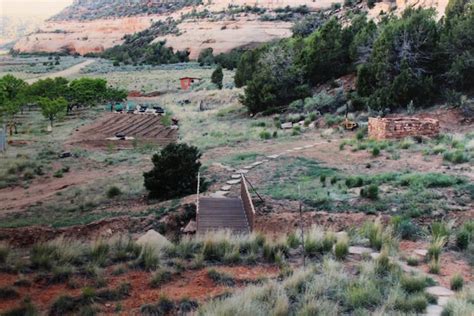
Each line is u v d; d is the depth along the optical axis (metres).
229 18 170.75
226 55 131.50
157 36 181.12
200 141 33.25
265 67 46.91
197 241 12.30
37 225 15.92
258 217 14.64
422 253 11.84
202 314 8.00
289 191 17.02
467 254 11.71
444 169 18.83
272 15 170.62
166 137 40.53
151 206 17.81
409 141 23.83
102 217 16.56
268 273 10.43
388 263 10.53
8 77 71.00
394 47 35.62
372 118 27.08
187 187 19.66
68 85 75.00
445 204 14.93
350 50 44.16
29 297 8.68
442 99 32.31
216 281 9.79
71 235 14.85
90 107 68.88
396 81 32.78
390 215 14.50
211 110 54.88
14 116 60.19
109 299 8.81
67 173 27.64
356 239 12.56
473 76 32.59
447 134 25.52
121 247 11.70
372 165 20.39
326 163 21.61
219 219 15.44
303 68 45.31
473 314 7.87
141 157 31.36
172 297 8.92
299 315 8.07
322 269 10.35
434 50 34.81
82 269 10.23
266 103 43.75
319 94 41.12
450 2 44.91
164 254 11.37
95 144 37.72
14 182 25.61
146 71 118.75
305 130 32.88
